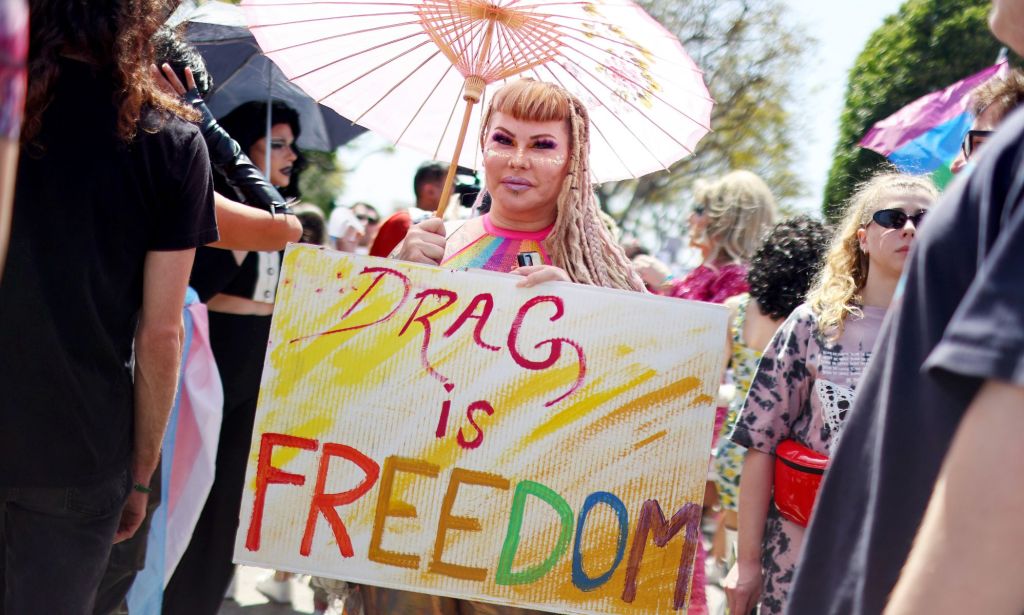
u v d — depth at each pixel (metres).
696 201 5.42
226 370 3.91
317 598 3.94
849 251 3.03
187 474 3.41
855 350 2.91
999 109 2.85
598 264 2.84
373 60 3.00
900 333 1.26
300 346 2.54
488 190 2.93
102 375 2.38
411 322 2.54
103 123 2.29
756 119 23.69
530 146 2.79
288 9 2.98
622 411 2.53
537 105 2.77
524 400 2.53
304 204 6.11
